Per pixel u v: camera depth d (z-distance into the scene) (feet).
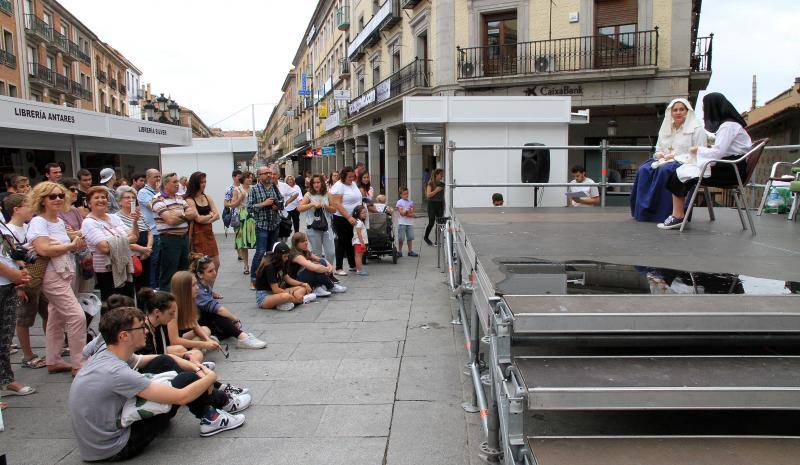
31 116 32.32
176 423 13.43
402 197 37.22
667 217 18.19
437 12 71.31
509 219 19.81
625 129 66.64
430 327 20.42
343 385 15.16
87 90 153.69
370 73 105.81
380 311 22.94
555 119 32.91
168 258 23.53
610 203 58.85
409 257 37.35
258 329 20.80
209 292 19.10
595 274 9.87
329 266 26.58
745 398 6.79
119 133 40.93
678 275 9.86
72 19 144.56
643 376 7.17
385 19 88.43
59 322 16.70
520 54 65.77
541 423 9.61
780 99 81.15
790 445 7.13
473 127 33.12
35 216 15.99
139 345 12.20
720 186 16.61
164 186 23.62
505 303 7.98
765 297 8.25
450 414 13.19
